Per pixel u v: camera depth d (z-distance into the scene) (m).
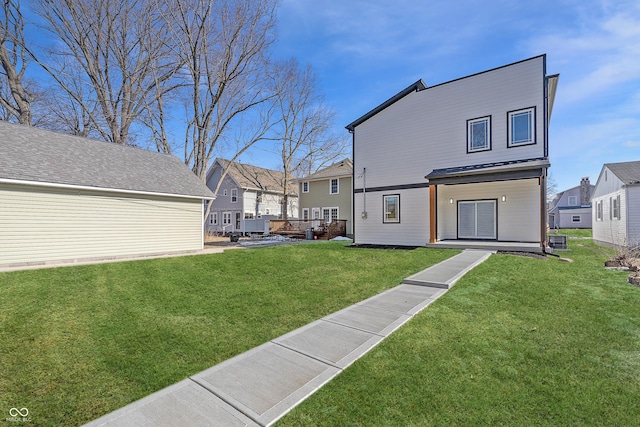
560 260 8.95
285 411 2.56
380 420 2.45
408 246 13.03
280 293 6.36
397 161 13.84
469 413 2.54
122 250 10.24
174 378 3.14
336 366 3.31
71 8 16.86
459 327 4.28
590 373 3.12
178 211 11.84
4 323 4.49
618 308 4.88
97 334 4.25
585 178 36.81
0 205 7.90
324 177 23.33
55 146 10.50
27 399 2.80
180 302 5.74
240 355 3.64
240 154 23.53
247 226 25.66
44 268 7.75
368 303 5.57
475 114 11.98
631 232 12.55
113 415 2.55
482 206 12.80
